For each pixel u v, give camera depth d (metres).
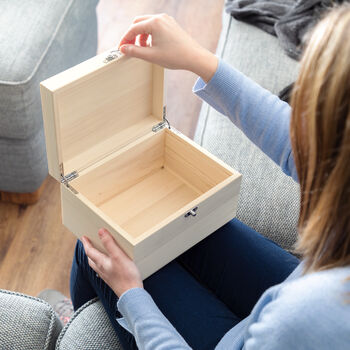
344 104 0.55
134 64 1.06
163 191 1.27
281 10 1.73
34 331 0.98
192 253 1.13
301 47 1.61
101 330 1.06
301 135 0.63
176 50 0.98
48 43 1.58
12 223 1.74
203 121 1.56
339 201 0.57
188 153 1.21
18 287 1.60
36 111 1.55
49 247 1.69
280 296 0.62
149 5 2.48
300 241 0.66
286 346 0.60
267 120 1.00
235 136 1.47
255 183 1.38
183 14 2.46
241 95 1.00
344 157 0.55
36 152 1.64
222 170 1.14
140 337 0.87
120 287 0.95
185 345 0.84
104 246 1.00
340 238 0.60
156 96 1.17
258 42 1.68
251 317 0.73
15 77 1.46
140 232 1.20
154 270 1.06
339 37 0.55
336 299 0.57
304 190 0.67
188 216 1.02
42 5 1.65
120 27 2.38
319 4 1.68
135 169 1.24
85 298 1.24
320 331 0.57
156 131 1.21
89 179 1.13
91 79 0.99
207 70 1.00
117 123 1.15
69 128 1.03
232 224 1.14
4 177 1.69
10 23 1.58
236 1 1.79
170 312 1.02
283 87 1.57
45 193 1.82
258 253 1.08
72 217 1.11
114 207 1.23
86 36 1.88
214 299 1.06
